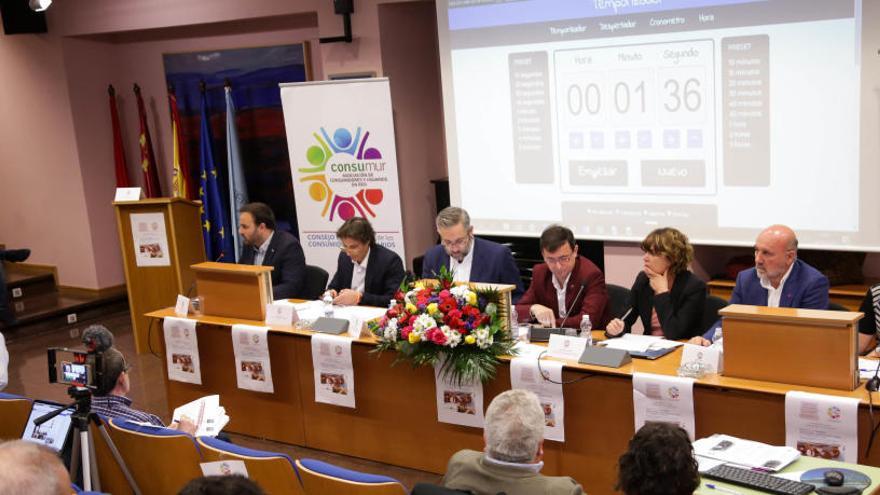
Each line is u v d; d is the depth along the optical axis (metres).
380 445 4.31
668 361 3.54
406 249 7.19
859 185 4.90
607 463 3.60
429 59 7.31
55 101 8.47
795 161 5.08
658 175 5.55
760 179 5.21
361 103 6.54
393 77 6.89
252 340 4.52
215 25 8.06
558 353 3.69
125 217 6.45
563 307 4.33
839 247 5.02
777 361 3.15
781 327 3.12
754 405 3.18
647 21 5.41
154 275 6.52
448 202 7.08
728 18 5.14
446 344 3.72
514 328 3.98
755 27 5.07
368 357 4.22
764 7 5.02
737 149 5.25
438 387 3.96
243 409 4.77
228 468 2.99
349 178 6.70
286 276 5.34
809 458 2.62
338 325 4.31
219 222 8.13
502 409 2.52
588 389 3.58
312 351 4.32
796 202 5.12
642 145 5.58
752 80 5.13
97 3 8.02
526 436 2.47
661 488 2.05
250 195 8.22
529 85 5.93
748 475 2.46
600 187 5.79
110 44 8.66
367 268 5.08
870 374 3.15
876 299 3.58
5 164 9.02
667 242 3.94
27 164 8.85
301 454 4.52
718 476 2.47
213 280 4.79
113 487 3.48
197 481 1.80
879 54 4.71
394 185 6.57
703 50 5.26
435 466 4.14
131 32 8.56
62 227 8.79
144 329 6.70
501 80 6.04
